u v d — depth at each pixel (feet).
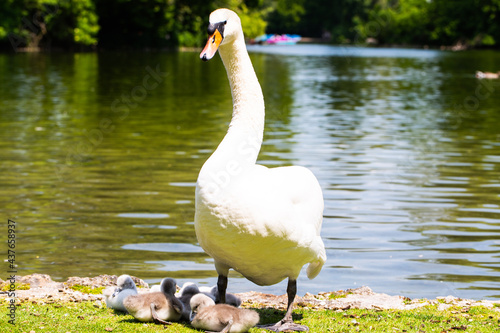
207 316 17.44
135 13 220.43
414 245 31.14
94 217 34.86
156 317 18.19
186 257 28.96
